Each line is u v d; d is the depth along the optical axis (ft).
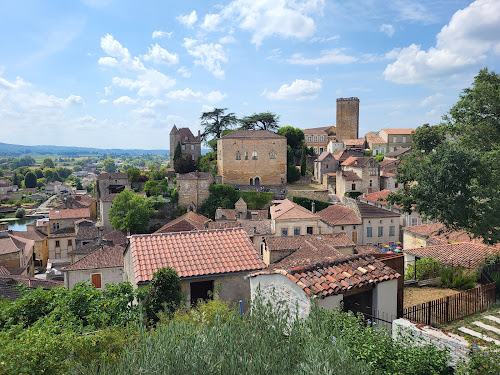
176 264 55.26
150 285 48.67
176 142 322.55
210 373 24.47
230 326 28.84
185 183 236.63
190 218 184.85
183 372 24.02
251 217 215.31
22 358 28.09
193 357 24.73
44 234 216.95
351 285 39.63
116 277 97.09
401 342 32.17
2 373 27.07
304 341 29.32
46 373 28.96
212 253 58.65
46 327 35.73
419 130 269.64
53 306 47.85
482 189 62.03
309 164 325.21
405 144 344.08
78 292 48.11
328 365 23.57
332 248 99.25
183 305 47.85
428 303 41.57
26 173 648.38
